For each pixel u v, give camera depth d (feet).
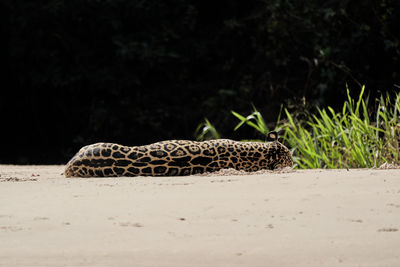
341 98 136.77
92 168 50.52
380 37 139.13
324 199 32.60
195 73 157.69
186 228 27.22
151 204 32.60
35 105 154.30
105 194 36.83
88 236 26.12
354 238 24.81
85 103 154.10
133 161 50.19
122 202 33.58
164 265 22.09
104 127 150.10
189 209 31.09
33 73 146.92
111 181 44.86
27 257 23.24
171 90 154.81
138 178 47.32
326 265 21.59
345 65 137.90
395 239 24.48
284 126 87.66
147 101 152.56
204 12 162.09
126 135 150.30
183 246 24.34
